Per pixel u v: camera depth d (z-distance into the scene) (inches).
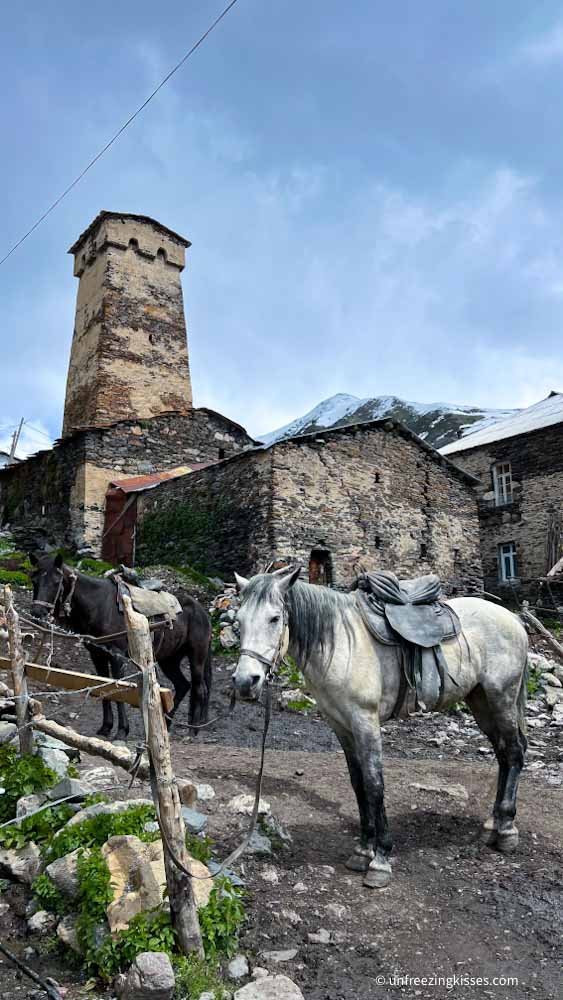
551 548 958.4
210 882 167.3
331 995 145.8
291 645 198.4
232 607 653.3
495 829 220.5
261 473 740.0
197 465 1038.4
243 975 150.7
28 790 219.8
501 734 225.9
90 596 337.1
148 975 137.9
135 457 1015.6
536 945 166.6
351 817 244.4
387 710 207.3
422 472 863.1
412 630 205.9
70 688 226.7
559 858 214.5
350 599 210.4
